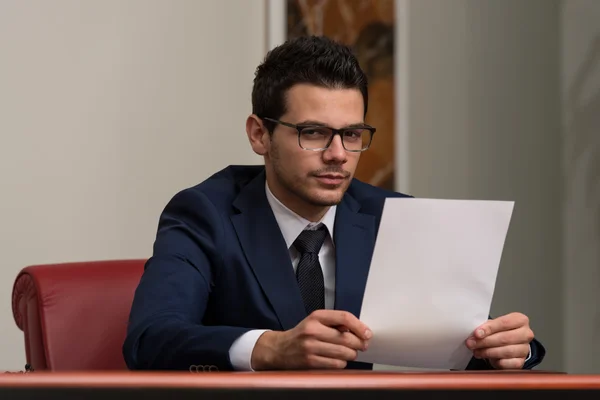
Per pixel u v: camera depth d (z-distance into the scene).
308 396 1.94
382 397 1.99
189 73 6.60
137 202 6.32
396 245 3.04
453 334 3.13
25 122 5.94
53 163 6.02
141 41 6.41
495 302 7.71
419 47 7.50
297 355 2.98
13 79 5.91
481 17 7.80
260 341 3.07
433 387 2.03
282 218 4.07
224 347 3.09
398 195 4.51
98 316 3.99
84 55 6.18
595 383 2.19
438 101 7.57
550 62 8.02
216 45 6.74
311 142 3.72
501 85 7.84
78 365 3.88
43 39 6.04
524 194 7.86
